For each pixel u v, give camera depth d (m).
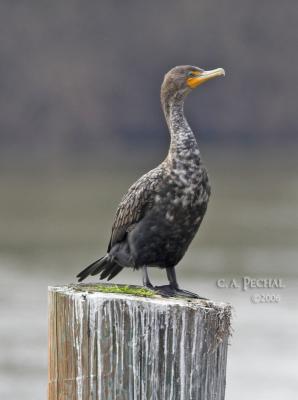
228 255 22.81
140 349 5.35
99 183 43.00
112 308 5.35
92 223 29.70
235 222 29.48
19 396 12.23
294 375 12.98
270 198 36.62
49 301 5.59
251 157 61.59
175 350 5.38
